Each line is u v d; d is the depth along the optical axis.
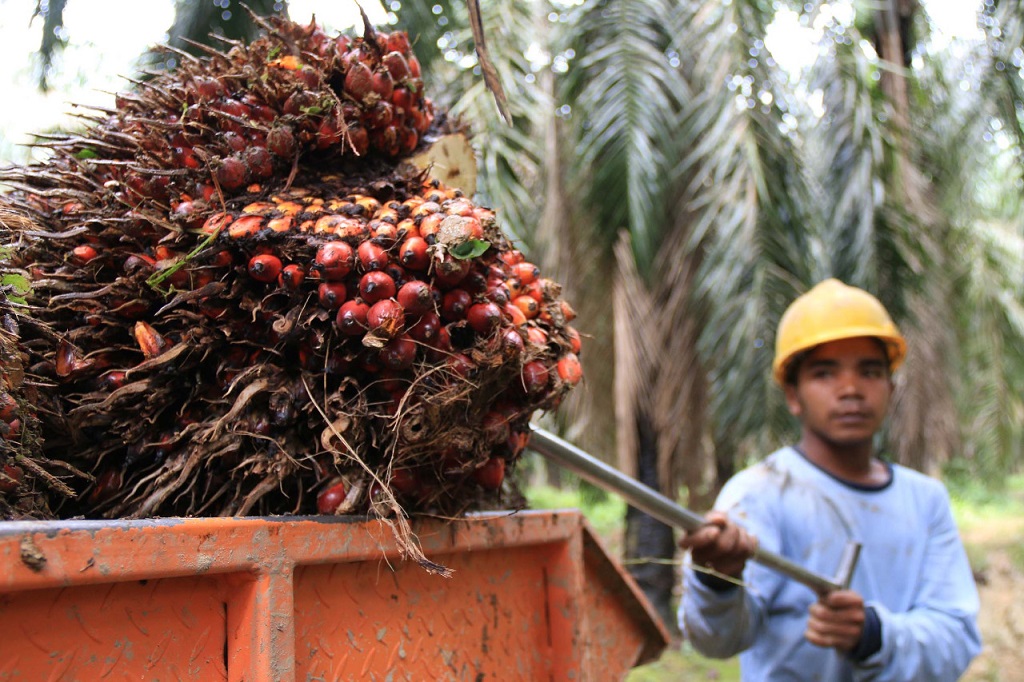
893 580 2.15
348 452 1.02
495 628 1.25
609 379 5.06
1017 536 10.00
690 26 4.48
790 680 2.10
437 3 3.81
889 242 4.27
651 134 4.35
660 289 4.86
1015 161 4.54
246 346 1.07
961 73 4.56
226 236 1.02
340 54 1.21
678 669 5.50
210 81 1.15
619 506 11.33
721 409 4.28
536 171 4.30
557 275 4.71
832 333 2.20
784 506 2.19
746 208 4.05
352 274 1.00
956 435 5.14
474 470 1.10
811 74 4.49
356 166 1.20
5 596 0.72
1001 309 5.81
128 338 1.11
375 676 1.03
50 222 1.17
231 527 0.85
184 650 0.85
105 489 1.08
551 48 4.68
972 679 5.43
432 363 1.02
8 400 0.95
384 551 1.01
